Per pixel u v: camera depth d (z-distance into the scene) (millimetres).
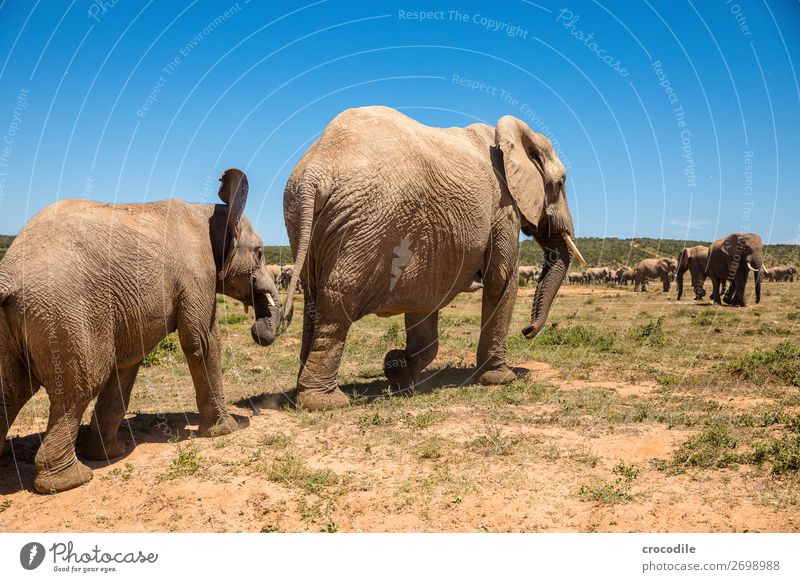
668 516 5508
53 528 5602
